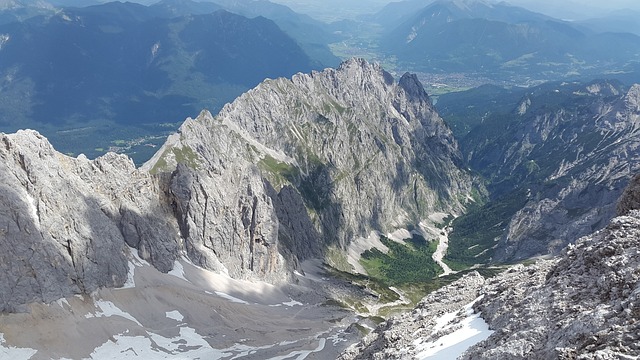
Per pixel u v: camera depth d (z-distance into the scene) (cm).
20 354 12556
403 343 6456
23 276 13900
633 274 4256
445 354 5347
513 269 7450
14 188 14625
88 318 14538
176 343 15175
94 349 13762
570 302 4603
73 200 16100
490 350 4541
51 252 14662
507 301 5706
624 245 4806
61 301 14400
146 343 14700
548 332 4294
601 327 3788
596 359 3300
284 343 16625
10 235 14025
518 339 4428
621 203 6194
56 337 13438
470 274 8500
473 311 6300
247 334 16725
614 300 4188
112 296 15762
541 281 5722
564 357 3662
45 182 15350
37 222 14688
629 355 3250
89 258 15675
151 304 16325
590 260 4984
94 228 16288
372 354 6931
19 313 13412
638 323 3512
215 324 16700
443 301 7619
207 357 14862
